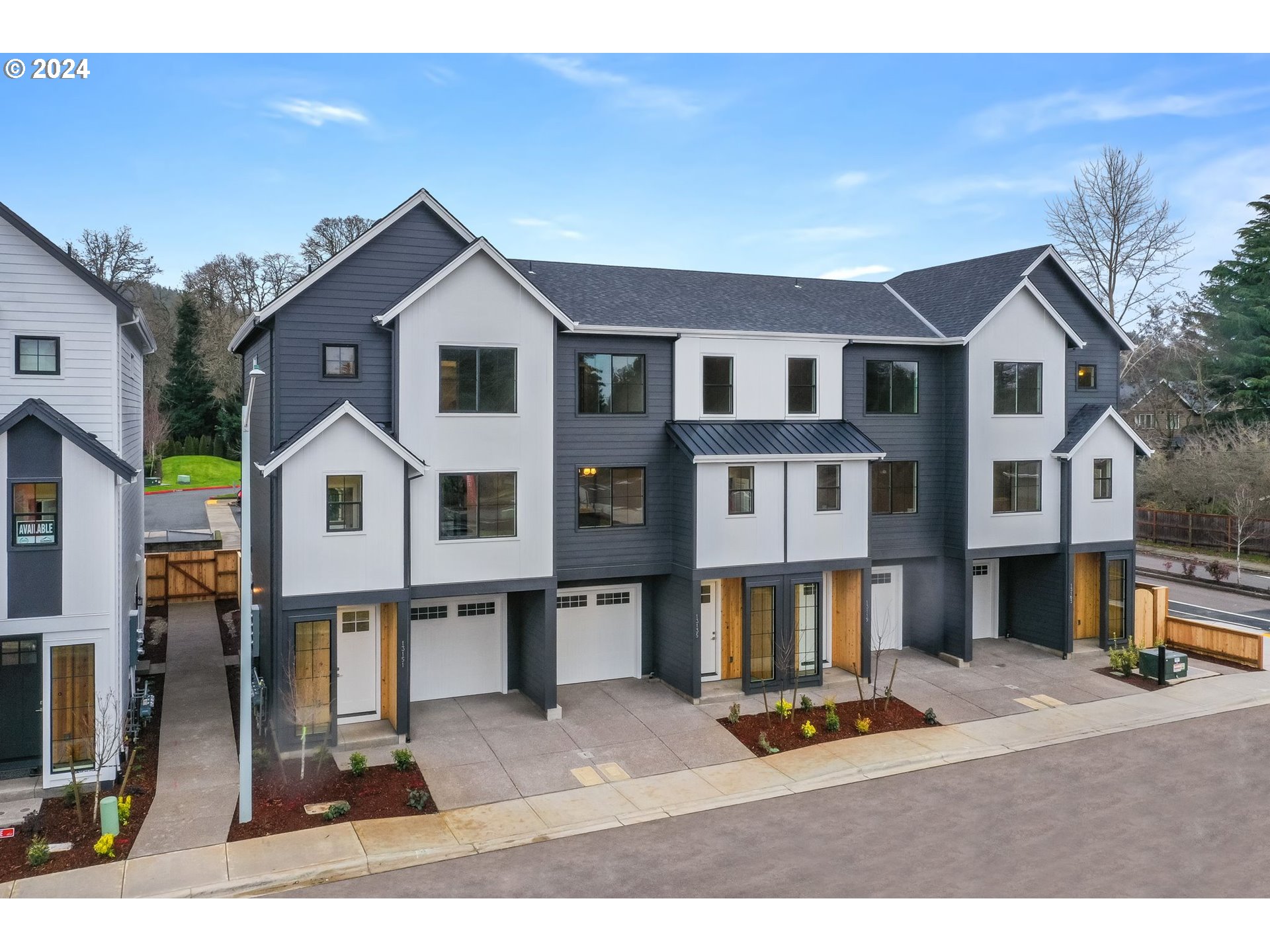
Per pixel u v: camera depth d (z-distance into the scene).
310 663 17.84
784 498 21.69
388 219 18.83
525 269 23.27
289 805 15.21
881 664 24.19
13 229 17.38
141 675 21.72
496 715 19.98
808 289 26.67
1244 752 18.05
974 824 14.80
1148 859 13.53
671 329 21.52
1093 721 19.88
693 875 13.09
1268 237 50.81
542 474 19.84
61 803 15.05
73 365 17.84
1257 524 39.91
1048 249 25.23
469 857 13.77
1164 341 54.84
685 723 19.58
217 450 69.12
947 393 24.59
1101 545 25.30
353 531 17.84
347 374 18.84
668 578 21.98
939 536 24.72
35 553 15.49
